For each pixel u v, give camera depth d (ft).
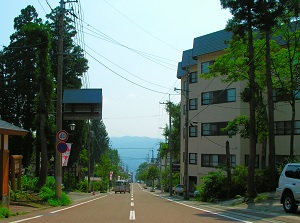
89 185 167.12
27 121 121.60
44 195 63.82
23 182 78.43
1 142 49.29
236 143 122.31
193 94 143.13
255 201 69.36
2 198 46.60
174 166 164.86
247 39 80.53
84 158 172.04
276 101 106.93
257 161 123.54
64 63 127.34
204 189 92.22
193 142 141.90
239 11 70.13
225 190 88.02
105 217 41.34
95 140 262.47
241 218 42.57
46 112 76.48
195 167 139.95
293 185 48.78
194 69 147.43
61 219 38.29
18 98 123.44
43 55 76.07
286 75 92.43
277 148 116.57
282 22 82.38
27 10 122.93
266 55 82.28
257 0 68.44
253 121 74.08
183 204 73.15
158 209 55.83
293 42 90.17
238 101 122.93
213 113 131.85
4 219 37.42
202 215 46.03
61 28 66.08
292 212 48.91
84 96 84.79
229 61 86.79
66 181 158.92
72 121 133.08
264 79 93.09
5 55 121.90
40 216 41.29
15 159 66.08
